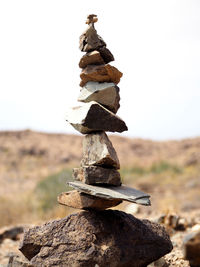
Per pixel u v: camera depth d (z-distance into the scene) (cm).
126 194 451
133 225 487
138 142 4069
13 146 3819
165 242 497
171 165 2716
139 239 482
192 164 2920
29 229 486
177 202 1644
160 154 3631
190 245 424
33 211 1442
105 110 466
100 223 475
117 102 490
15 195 2181
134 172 2609
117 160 475
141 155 3716
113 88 480
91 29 484
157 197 1861
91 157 474
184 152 3534
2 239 923
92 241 463
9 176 3042
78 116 473
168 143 3956
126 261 468
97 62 484
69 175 1658
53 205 1420
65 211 1012
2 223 1295
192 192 1883
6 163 3444
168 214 796
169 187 2094
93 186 465
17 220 1341
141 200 446
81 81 501
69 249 462
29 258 484
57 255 461
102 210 491
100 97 481
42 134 4250
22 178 3003
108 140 478
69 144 4022
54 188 1580
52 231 477
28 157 3625
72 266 453
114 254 462
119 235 475
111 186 475
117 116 476
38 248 477
